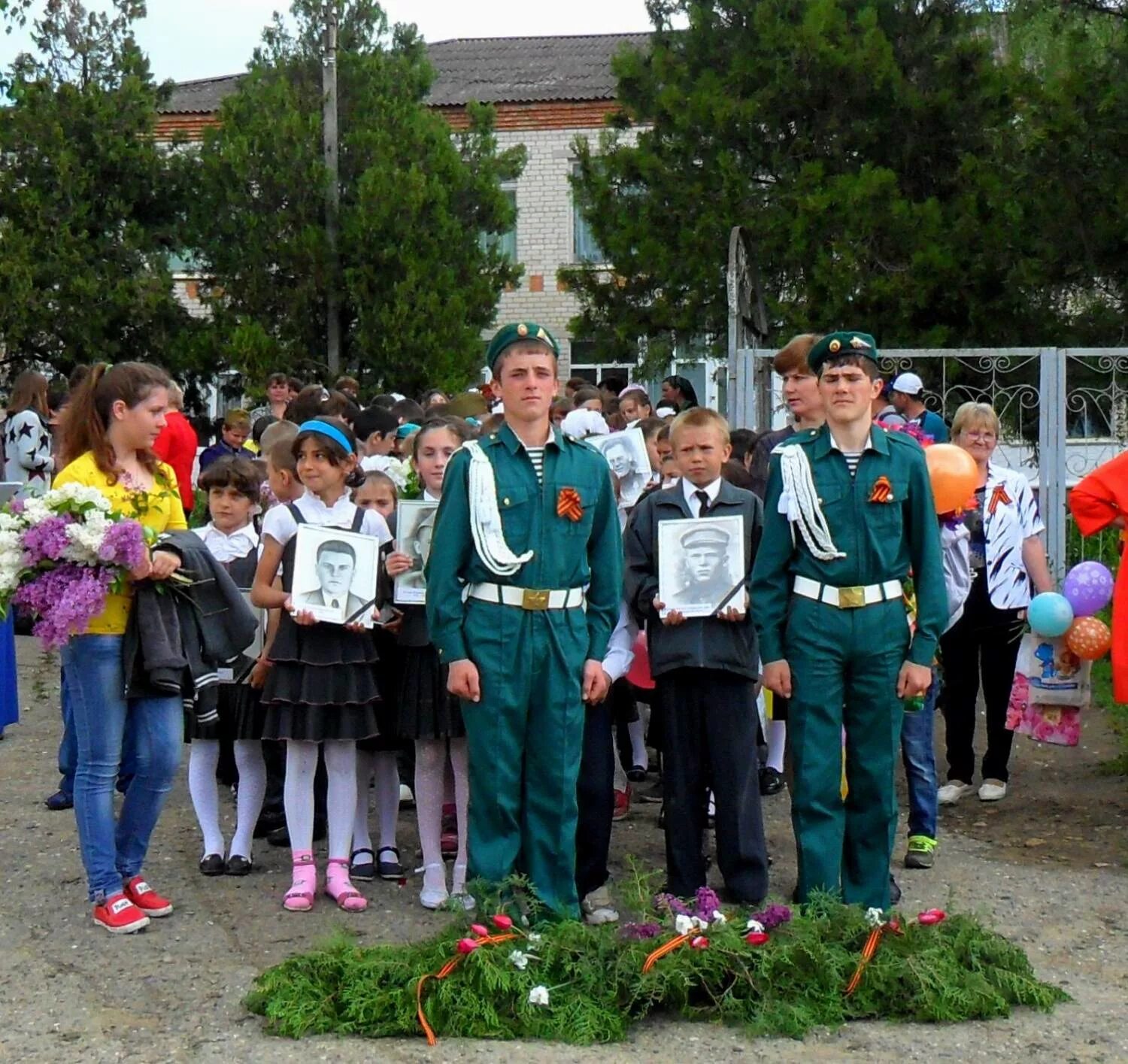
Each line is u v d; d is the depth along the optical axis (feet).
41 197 65.05
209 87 92.73
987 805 24.38
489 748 17.26
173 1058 14.57
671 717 18.85
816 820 17.98
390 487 21.53
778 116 51.72
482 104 72.84
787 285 51.78
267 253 63.16
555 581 17.34
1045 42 51.88
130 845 18.72
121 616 18.12
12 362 65.62
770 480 18.20
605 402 45.39
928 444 23.43
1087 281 47.62
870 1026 15.42
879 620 17.83
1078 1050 14.84
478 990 15.43
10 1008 15.84
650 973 15.47
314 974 15.93
